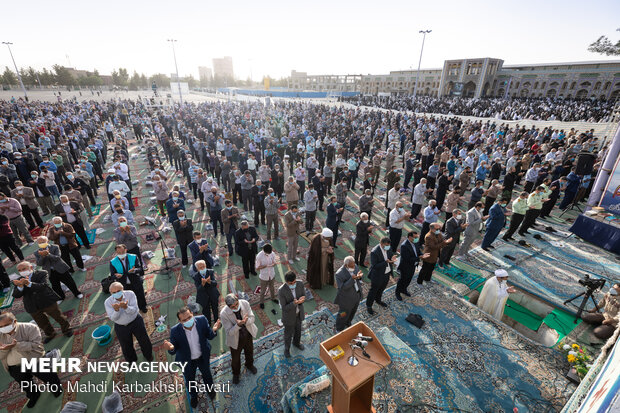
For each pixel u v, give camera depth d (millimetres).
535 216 9805
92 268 7758
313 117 30797
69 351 5387
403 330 5984
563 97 57156
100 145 16859
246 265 7340
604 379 3393
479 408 4531
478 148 17250
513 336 5879
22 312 6293
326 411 4418
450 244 7965
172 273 7637
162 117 27219
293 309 4977
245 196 10906
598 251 9211
